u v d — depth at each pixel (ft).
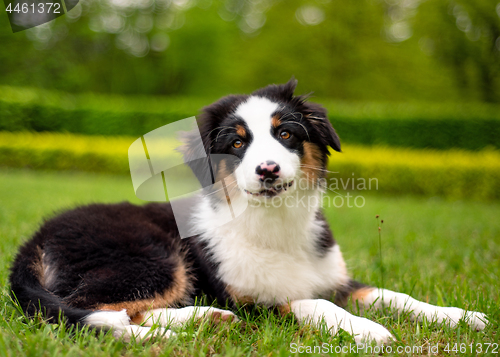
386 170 29.37
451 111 33.45
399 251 13.65
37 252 7.94
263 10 66.23
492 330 7.00
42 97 38.81
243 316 7.73
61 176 32.24
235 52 68.39
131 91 79.30
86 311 6.61
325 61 57.77
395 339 6.61
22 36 58.90
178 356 5.84
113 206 9.67
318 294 8.48
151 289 7.78
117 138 37.63
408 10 59.47
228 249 8.23
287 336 6.61
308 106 8.84
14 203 19.13
